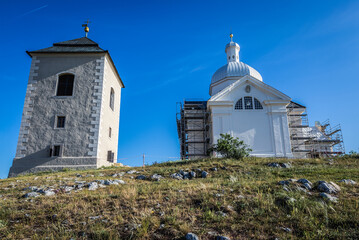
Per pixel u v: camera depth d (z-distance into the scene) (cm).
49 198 820
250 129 2586
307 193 750
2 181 1388
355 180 943
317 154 3136
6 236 561
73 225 604
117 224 596
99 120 2058
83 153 1975
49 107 2072
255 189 809
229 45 3675
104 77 2189
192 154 2970
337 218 573
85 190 948
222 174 1344
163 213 644
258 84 2700
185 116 3180
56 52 2175
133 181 1230
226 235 532
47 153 1961
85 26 2619
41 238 546
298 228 550
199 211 652
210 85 3453
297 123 3244
